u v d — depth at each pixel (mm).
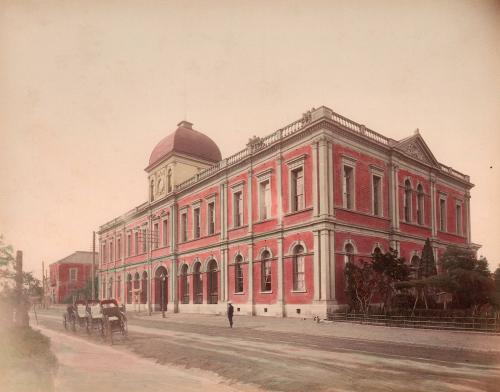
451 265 25859
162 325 24500
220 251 32469
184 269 38094
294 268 25766
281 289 26156
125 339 16828
